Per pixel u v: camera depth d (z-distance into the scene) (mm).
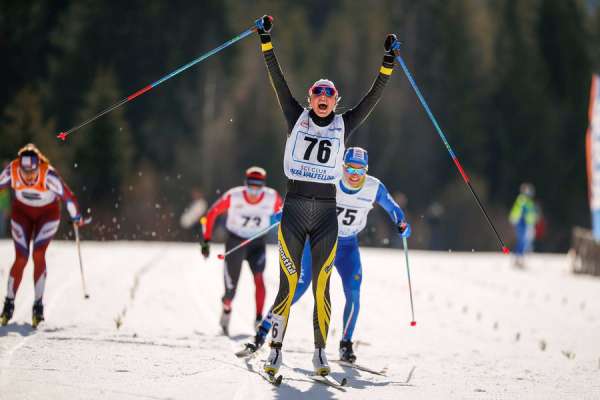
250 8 194500
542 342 27484
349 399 17688
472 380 21016
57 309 28672
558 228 186250
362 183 23156
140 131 159125
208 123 166500
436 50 192000
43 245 25375
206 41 174125
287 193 19625
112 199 129125
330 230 19406
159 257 56062
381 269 57281
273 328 19188
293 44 190875
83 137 130500
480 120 191125
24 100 133625
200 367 19797
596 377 22203
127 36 166875
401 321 32750
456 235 161750
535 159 189875
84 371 18453
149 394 16750
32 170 25234
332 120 19641
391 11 196750
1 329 23812
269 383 18672
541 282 54531
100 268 44344
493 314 36688
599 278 59312
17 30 166875
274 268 50969
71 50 162375
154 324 27406
